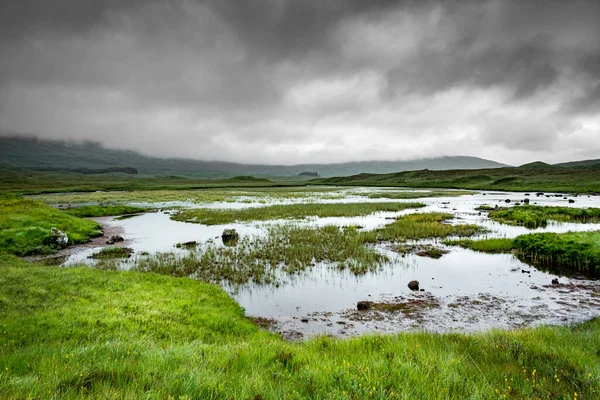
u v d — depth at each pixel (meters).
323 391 5.32
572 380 5.93
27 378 5.15
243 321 13.44
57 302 13.76
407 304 15.55
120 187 173.25
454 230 34.78
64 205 74.19
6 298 13.75
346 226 38.62
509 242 27.16
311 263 22.53
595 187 105.56
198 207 68.19
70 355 6.98
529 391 5.45
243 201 83.44
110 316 12.60
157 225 43.59
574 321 13.43
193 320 12.94
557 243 23.25
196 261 23.36
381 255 24.64
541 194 97.31
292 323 13.70
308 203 72.56
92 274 18.45
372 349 8.52
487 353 7.69
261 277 19.53
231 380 5.65
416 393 5.32
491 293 16.83
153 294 15.61
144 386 5.24
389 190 140.25
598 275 19.55
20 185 181.38
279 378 5.98
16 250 26.83
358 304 15.13
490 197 88.44
